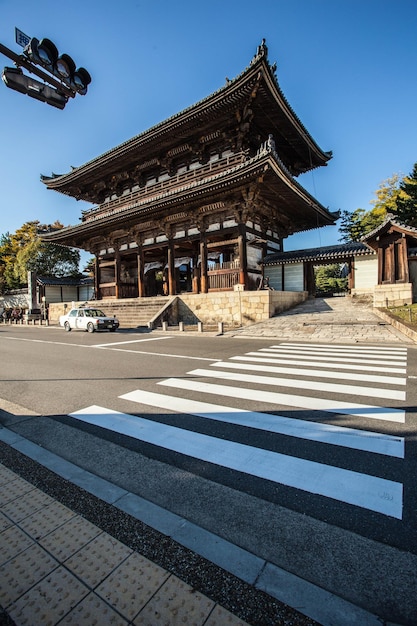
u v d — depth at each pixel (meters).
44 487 2.82
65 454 3.46
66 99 4.70
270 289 19.52
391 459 3.17
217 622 1.58
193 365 8.09
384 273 18.06
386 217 17.28
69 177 29.50
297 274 22.83
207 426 4.11
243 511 2.45
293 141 23.19
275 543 2.11
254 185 18.27
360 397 5.12
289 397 5.19
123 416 4.56
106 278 31.97
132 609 1.65
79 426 4.25
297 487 2.74
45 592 1.76
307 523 2.29
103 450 3.54
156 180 26.67
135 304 24.75
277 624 1.56
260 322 17.64
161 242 25.16
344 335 12.91
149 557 2.01
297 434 3.80
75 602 1.70
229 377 6.66
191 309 21.39
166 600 1.70
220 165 21.09
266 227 23.25
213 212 21.47
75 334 18.08
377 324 14.12
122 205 28.17
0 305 44.19
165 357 9.41
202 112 19.67
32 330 22.69
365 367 7.36
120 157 25.25
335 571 1.87
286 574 1.85
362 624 1.55
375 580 1.80
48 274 41.25
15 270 42.31
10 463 3.28
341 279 44.88
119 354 10.21
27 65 4.12
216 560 1.97
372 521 2.29
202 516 2.39
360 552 2.01
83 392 5.90
